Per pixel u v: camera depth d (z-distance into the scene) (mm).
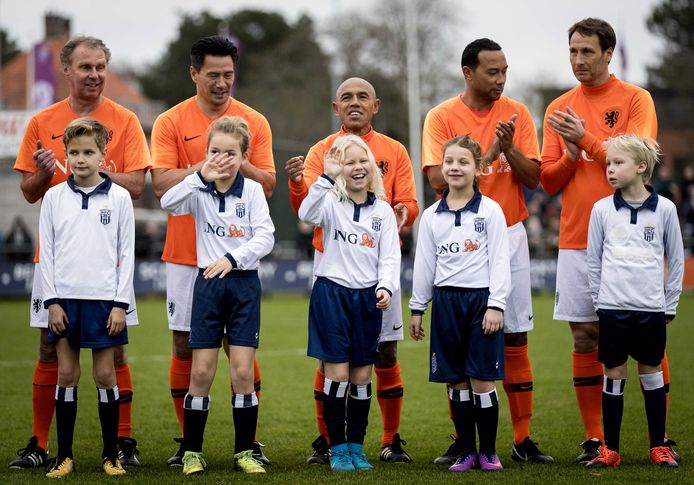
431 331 9188
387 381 9883
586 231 9742
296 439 11023
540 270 34875
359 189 9117
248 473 8625
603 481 8102
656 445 9078
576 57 9938
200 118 10094
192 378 8875
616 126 9992
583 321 9773
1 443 10586
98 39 9867
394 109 68500
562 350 19406
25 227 34938
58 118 9875
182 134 10062
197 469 8672
